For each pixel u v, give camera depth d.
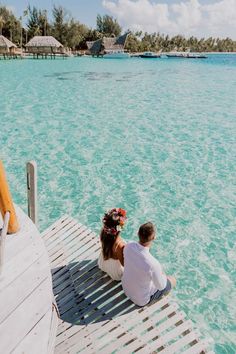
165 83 33.66
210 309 5.53
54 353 3.78
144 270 3.91
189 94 27.20
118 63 61.25
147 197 9.30
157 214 8.46
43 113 19.06
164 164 11.66
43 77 35.06
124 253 4.09
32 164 5.01
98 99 23.98
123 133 15.34
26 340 2.88
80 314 4.32
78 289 4.71
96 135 14.89
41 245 4.08
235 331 5.12
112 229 4.30
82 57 79.06
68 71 42.12
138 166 11.43
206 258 6.86
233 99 25.19
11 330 2.96
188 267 6.57
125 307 4.33
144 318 4.20
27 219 4.57
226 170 11.25
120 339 3.92
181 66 57.56
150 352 3.79
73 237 5.81
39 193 9.34
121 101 23.48
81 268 5.09
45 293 3.39
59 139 14.13
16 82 30.62
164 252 7.02
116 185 9.96
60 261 5.25
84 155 12.31
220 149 13.34
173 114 19.62
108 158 12.09
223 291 5.95
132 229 7.82
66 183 9.99
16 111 19.33
